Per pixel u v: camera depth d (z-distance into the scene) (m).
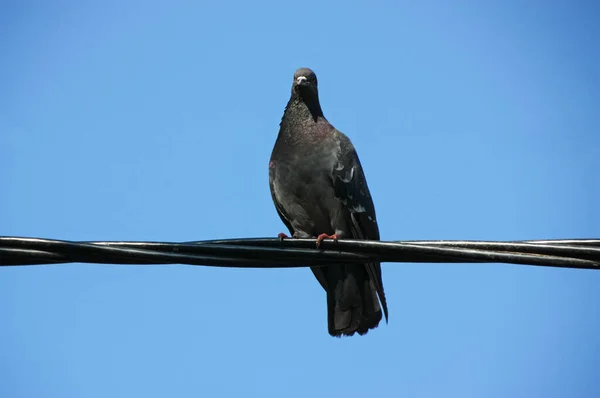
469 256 8.50
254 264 8.86
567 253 8.25
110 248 8.57
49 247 8.50
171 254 8.68
